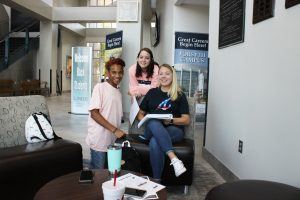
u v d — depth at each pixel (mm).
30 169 2086
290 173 1899
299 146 1804
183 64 6426
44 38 12938
